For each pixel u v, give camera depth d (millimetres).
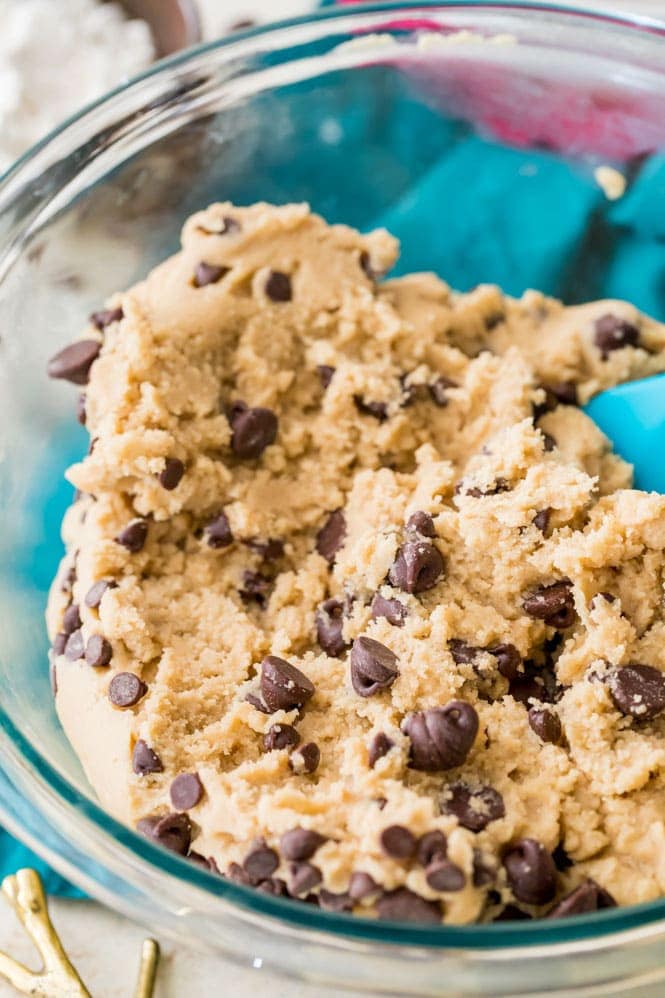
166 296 465
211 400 460
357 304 471
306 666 430
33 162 476
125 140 490
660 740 413
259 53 502
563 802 405
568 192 552
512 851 395
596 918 375
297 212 476
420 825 385
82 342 470
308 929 377
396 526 440
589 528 432
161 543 454
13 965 448
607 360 487
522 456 439
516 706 419
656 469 467
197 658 435
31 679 451
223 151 519
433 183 557
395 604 427
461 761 404
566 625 429
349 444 464
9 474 472
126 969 449
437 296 488
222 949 384
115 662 430
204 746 417
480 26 509
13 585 465
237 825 398
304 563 457
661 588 428
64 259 489
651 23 495
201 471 454
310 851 387
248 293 471
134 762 415
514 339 488
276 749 414
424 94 538
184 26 615
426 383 469
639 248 544
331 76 521
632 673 416
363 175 553
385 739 404
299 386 471
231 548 455
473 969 375
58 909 458
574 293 544
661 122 522
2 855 467
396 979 377
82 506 463
